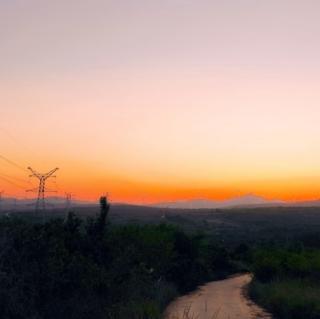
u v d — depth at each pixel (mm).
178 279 43469
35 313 14172
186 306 28750
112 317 17203
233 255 83812
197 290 44438
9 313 13484
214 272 65875
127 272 22406
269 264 46281
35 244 15453
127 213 154750
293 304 26219
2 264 14039
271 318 25422
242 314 26531
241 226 162875
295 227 146125
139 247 32719
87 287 17453
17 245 15000
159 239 36312
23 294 14164
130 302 19797
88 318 16625
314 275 42250
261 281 46031
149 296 25609
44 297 15289
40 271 15172
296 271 43969
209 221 180125
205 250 61531
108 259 21562
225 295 39094
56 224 19719
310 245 79188
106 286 18859
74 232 20672
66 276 16391
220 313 26516
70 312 16062
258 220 188625
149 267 34094
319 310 24828
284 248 58000
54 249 16250
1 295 13508
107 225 23062
